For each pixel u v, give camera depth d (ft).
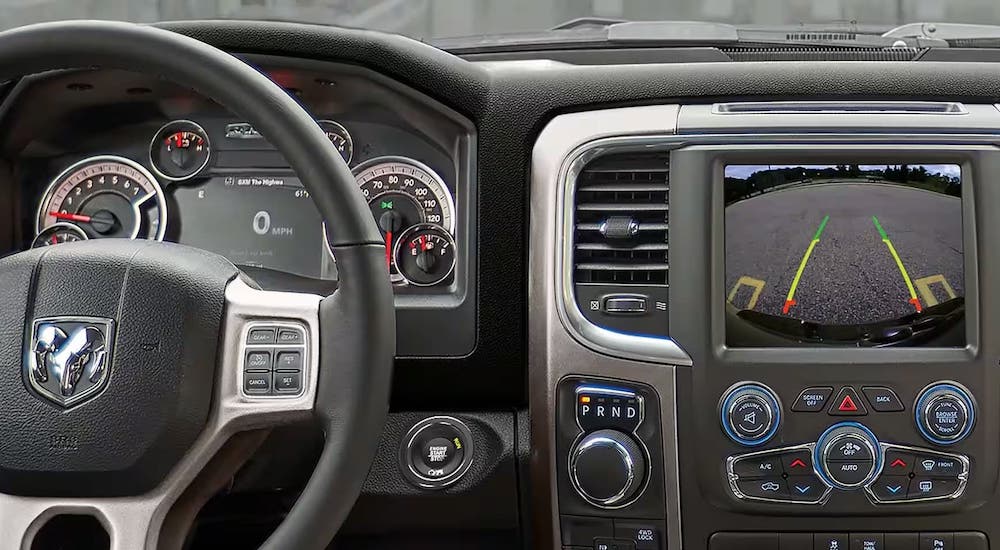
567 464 4.18
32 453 3.22
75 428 3.21
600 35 5.61
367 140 4.74
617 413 4.13
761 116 4.13
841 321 4.07
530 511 4.39
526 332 4.49
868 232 4.09
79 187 4.76
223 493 4.07
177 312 3.26
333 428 3.21
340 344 3.22
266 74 4.62
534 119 4.41
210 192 4.73
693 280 4.09
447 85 4.45
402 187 4.66
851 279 4.08
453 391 4.57
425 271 4.58
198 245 4.71
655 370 4.10
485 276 4.48
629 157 4.19
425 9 7.97
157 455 3.23
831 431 4.03
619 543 4.17
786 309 4.08
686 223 4.10
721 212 4.10
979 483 4.05
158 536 3.31
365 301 3.21
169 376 3.23
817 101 4.31
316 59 4.51
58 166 4.81
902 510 4.06
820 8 6.90
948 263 4.06
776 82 4.28
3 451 3.23
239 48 4.54
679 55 5.55
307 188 3.26
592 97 4.33
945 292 4.06
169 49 3.22
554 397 4.18
